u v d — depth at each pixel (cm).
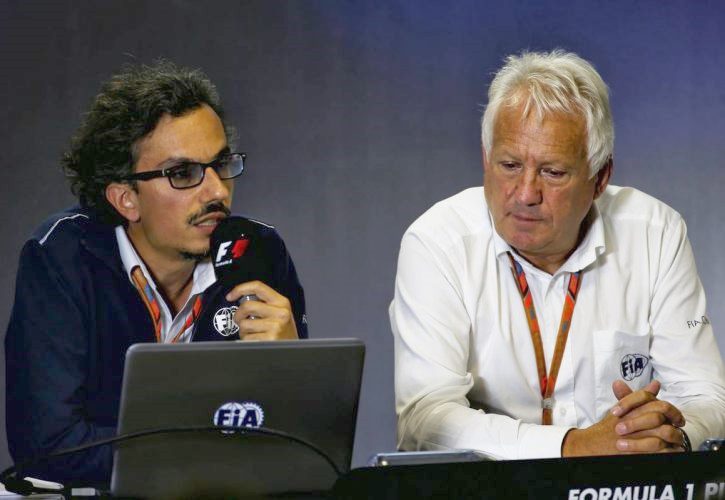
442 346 891
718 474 575
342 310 2097
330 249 2145
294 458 635
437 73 2270
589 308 923
